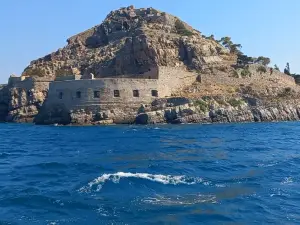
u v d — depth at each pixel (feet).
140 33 407.85
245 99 336.29
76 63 436.35
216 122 310.04
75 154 141.08
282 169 110.32
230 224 65.41
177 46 401.90
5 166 116.37
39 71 421.59
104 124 306.55
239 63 413.18
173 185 89.10
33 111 373.81
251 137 200.44
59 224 64.69
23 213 69.92
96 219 67.15
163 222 65.92
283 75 436.35
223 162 120.57
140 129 252.42
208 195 81.87
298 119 351.87
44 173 104.12
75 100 318.24
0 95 407.85
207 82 365.81
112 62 400.26
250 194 82.74
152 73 336.70
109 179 92.17
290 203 76.79
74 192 83.20
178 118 299.99
